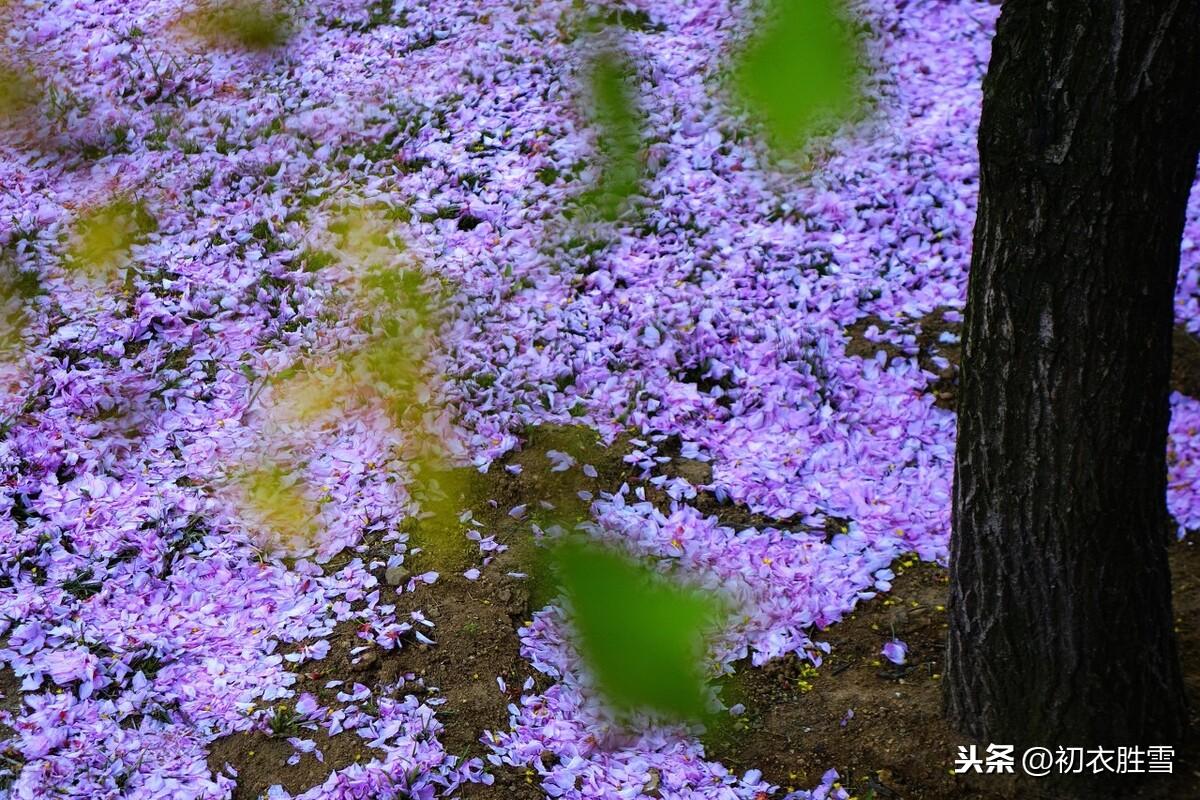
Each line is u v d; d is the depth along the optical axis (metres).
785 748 3.79
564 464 4.85
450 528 4.59
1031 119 2.93
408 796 3.53
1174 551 4.53
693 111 6.68
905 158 6.45
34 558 4.34
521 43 7.47
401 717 3.79
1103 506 3.25
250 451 4.85
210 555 4.38
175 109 7.07
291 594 4.26
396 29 7.78
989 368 3.25
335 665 3.99
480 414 5.05
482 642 4.12
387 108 7.00
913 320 5.63
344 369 5.19
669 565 4.24
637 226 6.08
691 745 3.78
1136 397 3.16
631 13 7.57
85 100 7.12
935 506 4.69
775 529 4.59
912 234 6.09
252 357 5.32
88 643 4.02
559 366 5.25
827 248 5.98
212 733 3.73
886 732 3.80
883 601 4.33
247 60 7.50
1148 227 3.00
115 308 5.58
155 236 6.07
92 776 3.55
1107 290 3.04
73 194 6.37
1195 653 4.04
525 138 6.69
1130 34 2.78
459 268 5.79
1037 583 3.37
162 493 4.65
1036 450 3.23
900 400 5.16
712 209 6.20
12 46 7.61
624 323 5.54
